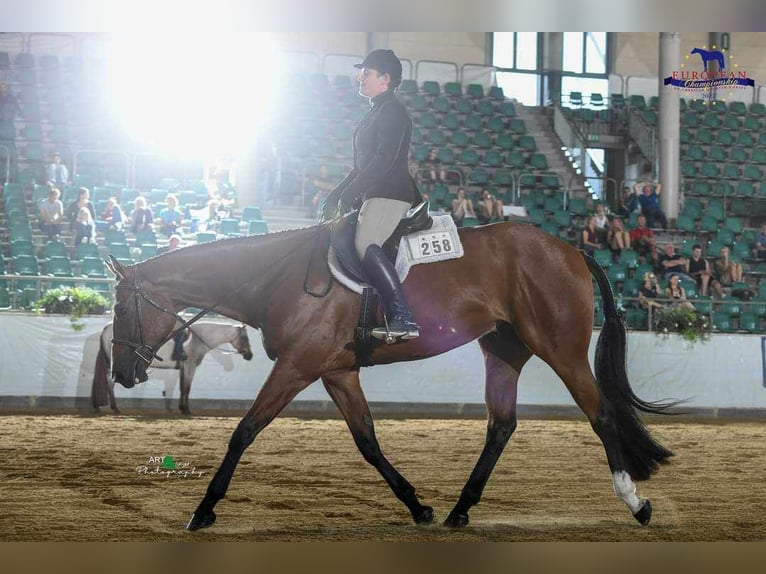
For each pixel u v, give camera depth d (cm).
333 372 516
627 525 498
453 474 694
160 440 892
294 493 588
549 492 610
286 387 497
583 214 2036
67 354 1253
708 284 1748
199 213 1739
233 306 522
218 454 796
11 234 1600
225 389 1291
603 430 505
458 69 2436
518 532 477
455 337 513
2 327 1235
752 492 614
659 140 2112
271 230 1739
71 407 1250
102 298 1280
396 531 477
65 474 650
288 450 827
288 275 509
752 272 1916
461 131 2298
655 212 2041
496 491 612
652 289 1576
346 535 464
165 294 516
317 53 2277
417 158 2141
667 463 510
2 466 686
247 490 596
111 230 1633
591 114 2409
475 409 1355
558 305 508
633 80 2552
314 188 1970
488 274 514
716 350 1417
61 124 1991
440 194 1970
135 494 571
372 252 493
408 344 509
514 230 523
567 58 2527
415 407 1341
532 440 952
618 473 497
